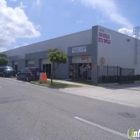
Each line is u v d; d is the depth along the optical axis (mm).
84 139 4113
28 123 5148
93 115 6258
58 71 24812
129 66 24438
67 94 11367
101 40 19469
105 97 10789
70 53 22391
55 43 26484
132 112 6996
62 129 4734
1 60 36031
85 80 20250
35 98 9148
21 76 20641
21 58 37062
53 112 6457
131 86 16938
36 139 4047
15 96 9492
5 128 4723
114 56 21453
